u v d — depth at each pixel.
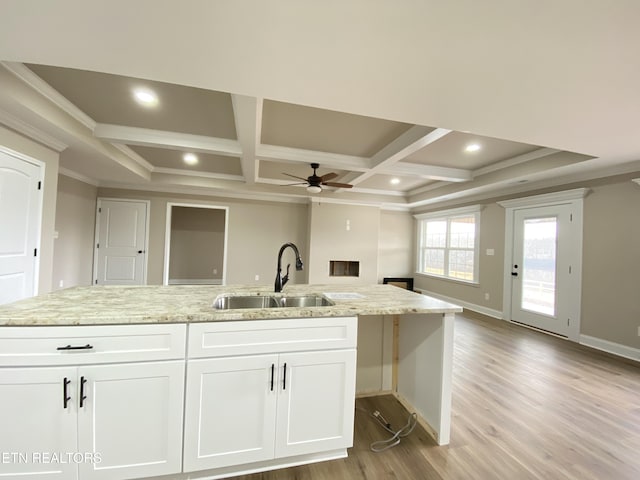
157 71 1.74
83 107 2.84
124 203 5.75
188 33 1.41
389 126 3.12
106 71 1.75
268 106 2.71
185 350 1.44
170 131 3.40
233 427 1.51
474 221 5.83
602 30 1.33
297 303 2.22
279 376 1.57
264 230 6.68
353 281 6.81
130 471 1.40
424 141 3.09
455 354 3.39
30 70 2.21
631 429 2.03
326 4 1.23
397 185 6.15
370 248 6.91
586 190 3.80
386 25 1.34
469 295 5.89
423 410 2.06
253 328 1.53
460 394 2.47
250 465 1.59
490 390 2.55
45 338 1.31
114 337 1.37
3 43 1.50
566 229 4.08
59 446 1.33
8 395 1.29
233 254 6.48
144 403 1.41
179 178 5.49
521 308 4.73
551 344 3.79
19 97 2.24
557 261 4.19
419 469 1.64
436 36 1.41
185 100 2.65
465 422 2.09
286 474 1.58
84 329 1.34
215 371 1.48
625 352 3.40
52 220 3.23
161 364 1.42
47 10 1.27
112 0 1.21
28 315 1.36
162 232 5.96
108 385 1.37
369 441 1.88
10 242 2.71
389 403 2.35
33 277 2.98
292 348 1.59
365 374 2.46
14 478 1.30
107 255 5.64
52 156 3.19
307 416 1.62
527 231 4.69
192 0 1.21
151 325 1.41
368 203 6.83
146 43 1.49
